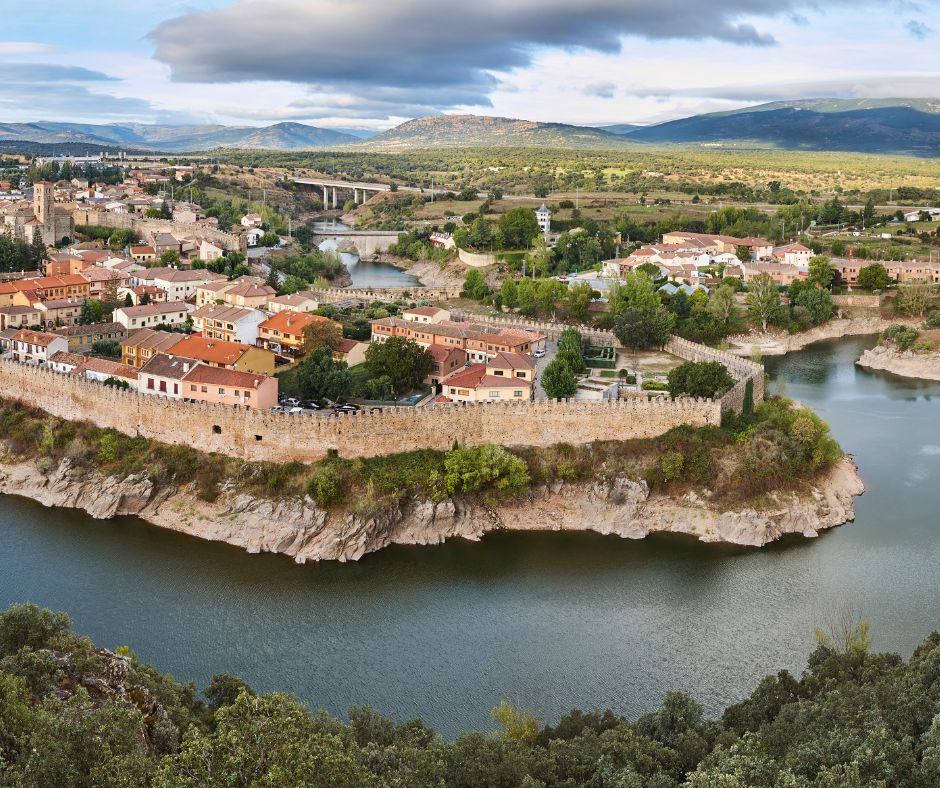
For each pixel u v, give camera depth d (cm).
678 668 12056
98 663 8744
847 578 14425
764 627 13038
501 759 8288
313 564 15062
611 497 16462
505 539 15975
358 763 7375
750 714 9550
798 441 17325
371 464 16538
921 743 7631
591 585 14338
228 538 15775
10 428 18975
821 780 7212
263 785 6569
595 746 8669
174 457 17162
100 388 18275
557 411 17325
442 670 12038
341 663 12206
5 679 7525
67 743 6819
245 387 17950
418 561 15175
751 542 15675
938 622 13062
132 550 15362
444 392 18988
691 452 16925
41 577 14300
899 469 18788
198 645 12556
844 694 9062
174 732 7931
